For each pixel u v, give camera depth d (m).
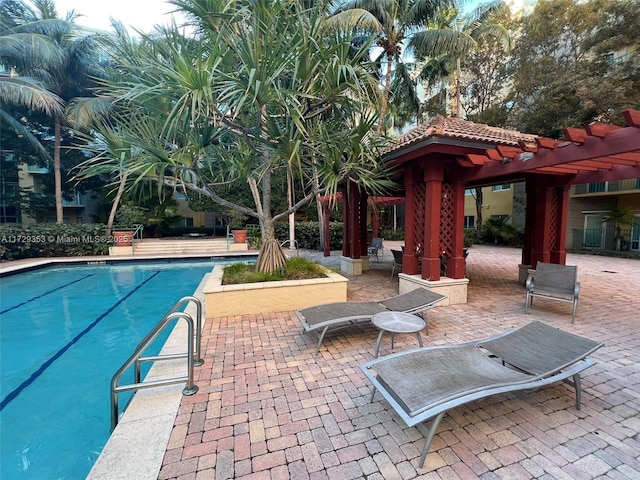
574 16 13.84
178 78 3.77
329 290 5.78
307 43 4.20
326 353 3.83
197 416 2.57
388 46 12.75
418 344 4.01
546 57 14.91
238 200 18.98
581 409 2.63
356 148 4.74
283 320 5.09
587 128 3.65
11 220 19.05
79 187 18.73
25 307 7.17
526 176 7.39
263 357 3.72
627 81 12.41
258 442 2.28
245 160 5.84
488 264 11.10
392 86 14.65
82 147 4.98
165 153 4.57
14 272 10.66
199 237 20.41
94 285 9.47
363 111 4.85
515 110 16.52
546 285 5.36
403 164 6.48
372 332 4.56
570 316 5.16
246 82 4.02
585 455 2.12
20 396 3.57
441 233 6.19
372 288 7.46
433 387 2.32
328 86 4.47
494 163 5.23
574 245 16.56
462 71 17.59
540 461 2.07
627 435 2.31
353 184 9.23
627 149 3.39
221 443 2.26
